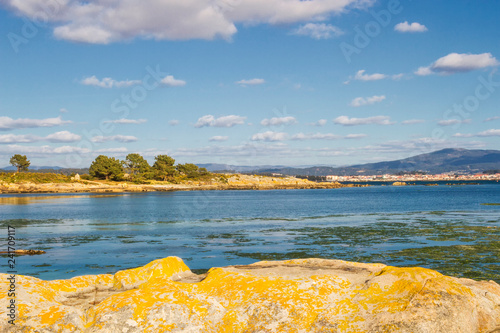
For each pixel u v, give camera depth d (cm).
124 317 720
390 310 736
